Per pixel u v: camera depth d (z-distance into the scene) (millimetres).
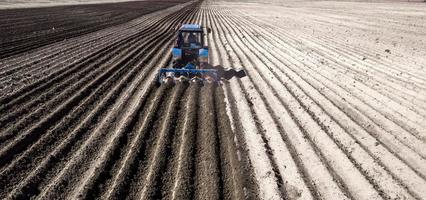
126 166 7105
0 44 17656
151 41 21281
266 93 12070
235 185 6793
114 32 24203
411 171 7578
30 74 12758
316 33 26062
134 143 8047
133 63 15359
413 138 9109
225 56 17750
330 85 13062
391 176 7340
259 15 42719
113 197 6180
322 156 8078
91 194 6250
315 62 16516
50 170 6922
